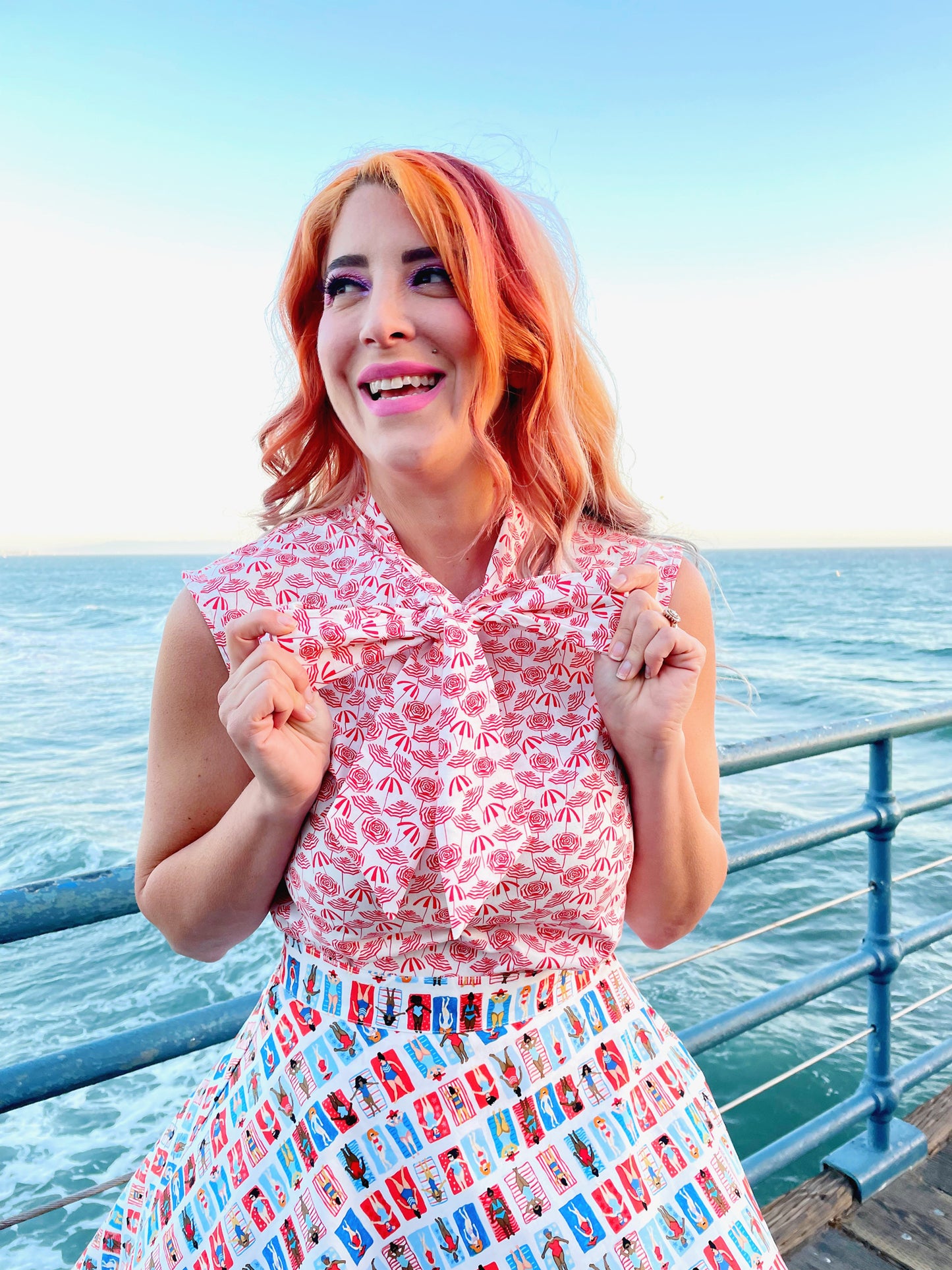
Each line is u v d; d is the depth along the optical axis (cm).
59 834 1404
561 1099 105
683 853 120
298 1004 112
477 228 109
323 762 106
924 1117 248
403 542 124
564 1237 98
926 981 761
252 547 121
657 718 108
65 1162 589
